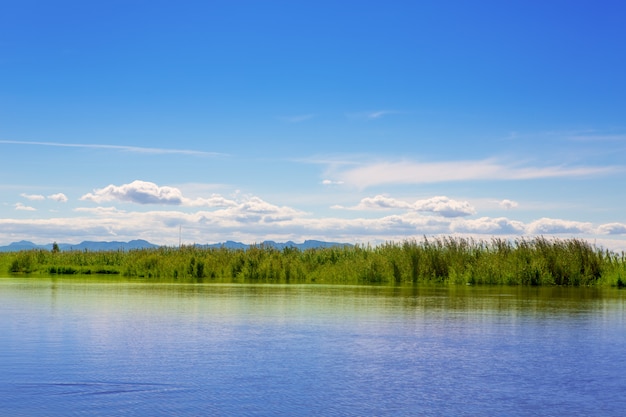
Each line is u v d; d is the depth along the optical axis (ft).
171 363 23.09
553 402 18.04
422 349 26.25
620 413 16.96
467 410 17.22
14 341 27.48
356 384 20.08
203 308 42.01
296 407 17.43
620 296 53.88
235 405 17.60
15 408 17.16
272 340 28.27
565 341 28.32
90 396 18.45
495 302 47.37
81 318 35.65
